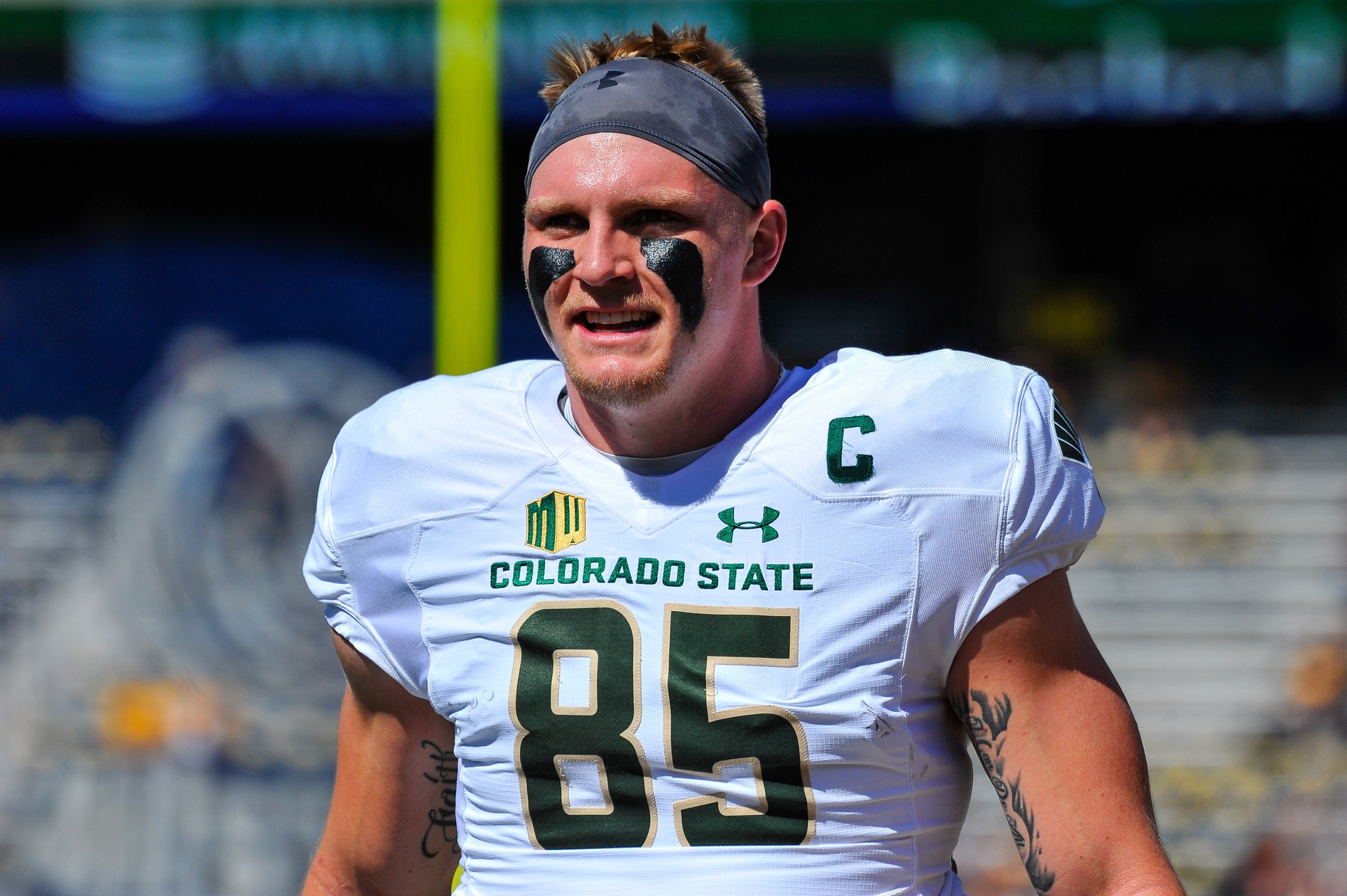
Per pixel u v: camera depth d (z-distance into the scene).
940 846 6.22
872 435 6.11
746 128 6.31
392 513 6.54
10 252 35.69
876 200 36.84
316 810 21.84
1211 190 36.72
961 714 6.15
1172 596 24.84
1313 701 22.84
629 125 6.08
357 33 26.44
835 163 36.84
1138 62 25.70
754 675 5.89
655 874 5.89
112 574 23.98
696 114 6.15
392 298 34.91
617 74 6.27
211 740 22.25
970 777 6.47
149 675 23.06
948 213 36.78
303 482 26.70
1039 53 25.95
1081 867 5.88
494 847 6.25
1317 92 25.36
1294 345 36.09
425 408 6.72
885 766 5.94
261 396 28.53
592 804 6.04
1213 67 25.66
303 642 23.67
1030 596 6.08
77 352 33.66
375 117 27.25
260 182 36.94
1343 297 36.31
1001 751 6.02
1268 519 25.58
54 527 24.61
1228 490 25.88
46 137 36.34
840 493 6.04
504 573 6.28
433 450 6.54
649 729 5.93
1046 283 36.62
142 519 24.72
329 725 22.73
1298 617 24.44
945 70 26.09
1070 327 35.59
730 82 6.55
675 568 6.05
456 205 17.12
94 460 25.80
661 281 6.01
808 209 36.94
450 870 7.23
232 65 26.62
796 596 5.94
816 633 5.91
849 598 5.93
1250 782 21.36
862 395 6.24
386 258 36.62
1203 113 26.36
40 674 22.88
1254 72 25.58
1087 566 25.25
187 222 36.78
